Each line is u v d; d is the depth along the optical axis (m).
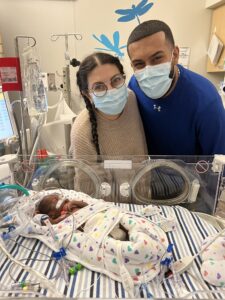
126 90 1.34
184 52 3.04
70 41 2.95
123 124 1.41
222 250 0.97
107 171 1.36
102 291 0.85
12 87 1.45
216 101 1.38
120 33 2.95
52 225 1.12
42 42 2.93
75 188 1.42
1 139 1.72
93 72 1.25
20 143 1.61
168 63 1.26
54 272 0.93
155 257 0.90
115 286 0.87
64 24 2.90
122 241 0.95
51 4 2.84
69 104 2.71
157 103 1.43
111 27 2.93
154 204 1.39
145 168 1.34
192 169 1.32
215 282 0.86
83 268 0.95
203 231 1.16
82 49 2.98
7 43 2.90
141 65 1.29
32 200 1.26
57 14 2.87
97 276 0.92
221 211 1.34
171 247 1.02
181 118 1.42
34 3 2.82
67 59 2.68
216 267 0.89
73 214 1.15
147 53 1.23
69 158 1.38
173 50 1.32
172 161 1.32
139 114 1.51
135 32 1.25
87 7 2.87
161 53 1.24
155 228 1.06
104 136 1.41
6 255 1.00
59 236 1.05
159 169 1.34
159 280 0.88
